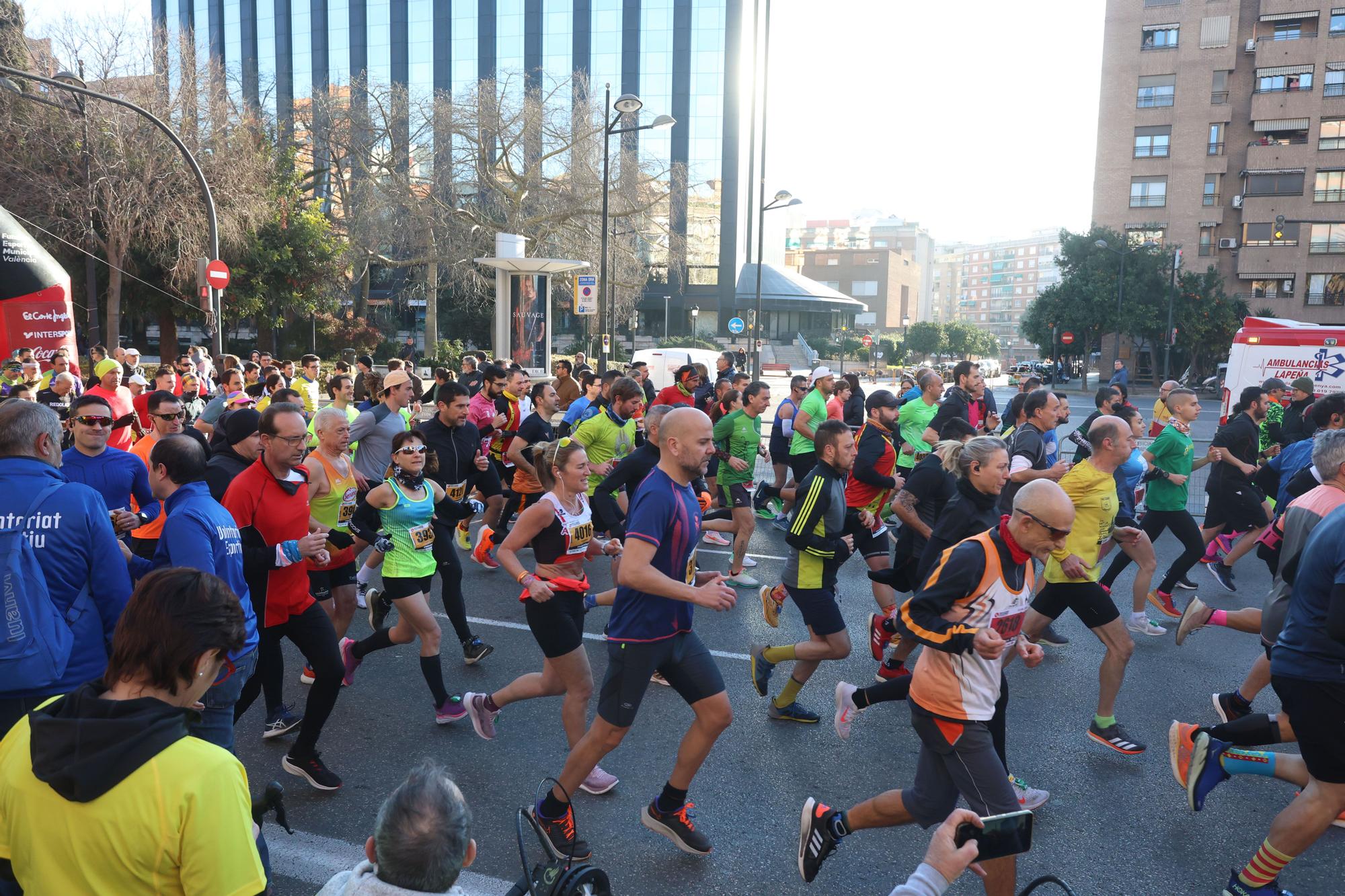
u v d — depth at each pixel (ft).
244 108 108.99
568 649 13.99
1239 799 14.55
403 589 16.16
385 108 121.39
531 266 75.97
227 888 5.58
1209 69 172.86
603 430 25.43
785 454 36.17
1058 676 20.02
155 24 95.61
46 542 9.81
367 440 23.73
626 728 12.08
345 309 144.56
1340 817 13.76
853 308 243.40
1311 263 167.84
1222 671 20.42
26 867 5.58
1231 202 173.88
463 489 24.07
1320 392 51.37
